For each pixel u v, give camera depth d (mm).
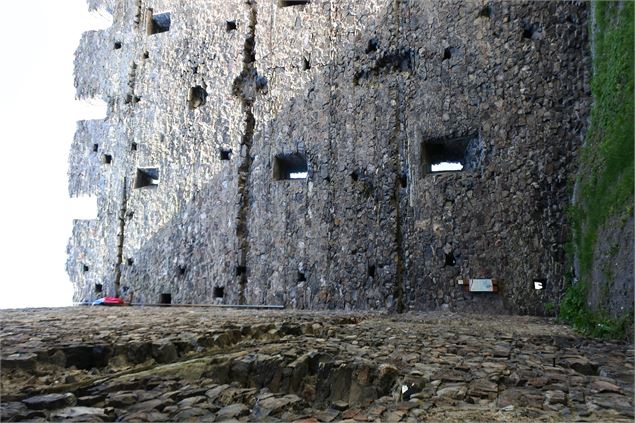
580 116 8750
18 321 5105
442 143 10062
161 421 2316
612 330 5230
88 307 9094
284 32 11719
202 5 12781
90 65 13773
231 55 12203
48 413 2320
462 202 9367
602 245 6289
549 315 8297
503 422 2389
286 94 11438
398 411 2602
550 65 9141
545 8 9352
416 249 9609
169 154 12422
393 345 4535
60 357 3254
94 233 12781
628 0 6664
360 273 9945
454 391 2938
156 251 12078
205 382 3125
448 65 9969
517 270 8727
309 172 10883
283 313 8078
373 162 10289
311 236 10570
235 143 11727
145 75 13109
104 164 13094
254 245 11094
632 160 5715
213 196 11727
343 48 11047
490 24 9758
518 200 8945
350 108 10734
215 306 10750
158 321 5484
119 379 3053
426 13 10367
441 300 9227
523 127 9141
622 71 6590
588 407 2654
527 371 3486
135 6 13555
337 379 3518
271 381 3484
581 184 7949
